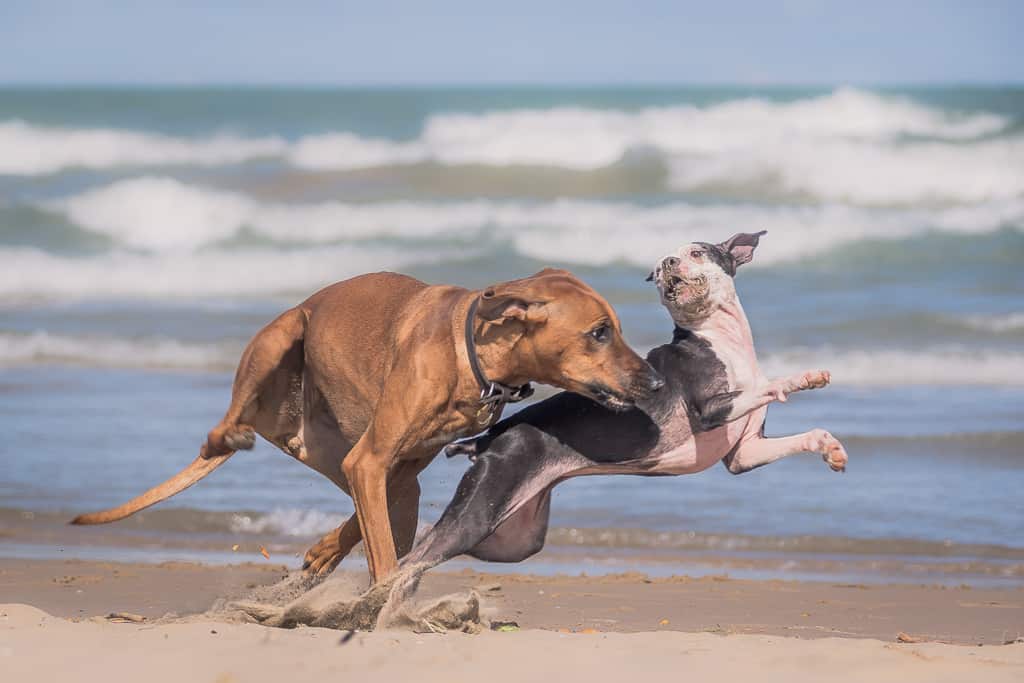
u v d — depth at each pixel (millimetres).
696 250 7457
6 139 31844
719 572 10320
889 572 10312
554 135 30156
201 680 5324
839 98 32375
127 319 21156
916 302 21250
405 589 6633
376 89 49406
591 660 5676
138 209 27000
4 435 14227
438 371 6574
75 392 16547
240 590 9141
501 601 9078
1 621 6379
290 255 25047
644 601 9117
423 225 26828
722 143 30641
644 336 18578
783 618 8617
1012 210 26625
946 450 13844
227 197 27469
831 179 28266
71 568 9953
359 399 7195
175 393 16531
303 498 12383
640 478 13242
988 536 11188
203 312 21812
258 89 46125
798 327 19766
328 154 31625
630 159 29484
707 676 5457
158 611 8352
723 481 13047
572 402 7211
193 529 11453
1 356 18703
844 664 5676
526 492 7047
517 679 5359
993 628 8406
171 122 34469
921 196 27844
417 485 7539
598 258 25047
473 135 32281
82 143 32094
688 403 7289
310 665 5512
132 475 12695
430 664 5555
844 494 12453
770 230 25703
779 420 15078
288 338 7453
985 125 31625
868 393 16453
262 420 7781
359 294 7277
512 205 27953
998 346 18672
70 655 5641
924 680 5438
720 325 7445
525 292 6496
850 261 24453
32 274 23984
